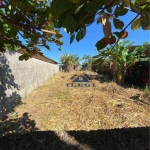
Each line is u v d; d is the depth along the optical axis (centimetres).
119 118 337
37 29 129
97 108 399
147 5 63
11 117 349
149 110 380
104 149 98
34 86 648
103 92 563
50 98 503
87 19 63
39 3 136
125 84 736
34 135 111
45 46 183
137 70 746
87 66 1188
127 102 438
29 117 351
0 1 111
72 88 649
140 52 705
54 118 348
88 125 314
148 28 71
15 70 452
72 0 49
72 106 421
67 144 102
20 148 99
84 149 97
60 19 53
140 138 107
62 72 1170
